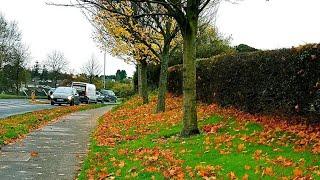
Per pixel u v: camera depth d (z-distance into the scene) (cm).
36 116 2503
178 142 1212
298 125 1159
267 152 916
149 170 882
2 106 3797
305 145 949
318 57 1136
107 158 1109
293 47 1255
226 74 1747
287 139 1035
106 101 6950
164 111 2158
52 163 1056
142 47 2581
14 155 1162
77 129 1917
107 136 1560
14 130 1672
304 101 1195
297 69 1222
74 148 1319
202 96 2128
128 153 1151
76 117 2708
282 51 1313
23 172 941
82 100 5550
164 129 1525
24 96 7331
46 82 10169
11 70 7662
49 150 1263
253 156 883
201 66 2136
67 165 1034
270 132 1134
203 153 989
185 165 898
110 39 2875
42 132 1738
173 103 2489
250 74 1526
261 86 1443
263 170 750
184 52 1330
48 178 886
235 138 1118
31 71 10075
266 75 1408
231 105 1697
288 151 911
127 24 2178
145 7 2131
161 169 884
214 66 1914
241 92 1598
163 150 1105
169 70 3100
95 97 6059
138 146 1250
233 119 1455
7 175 908
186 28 1314
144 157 1035
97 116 2873
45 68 10181
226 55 1798
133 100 3609
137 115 2266
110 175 900
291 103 1257
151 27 2198
